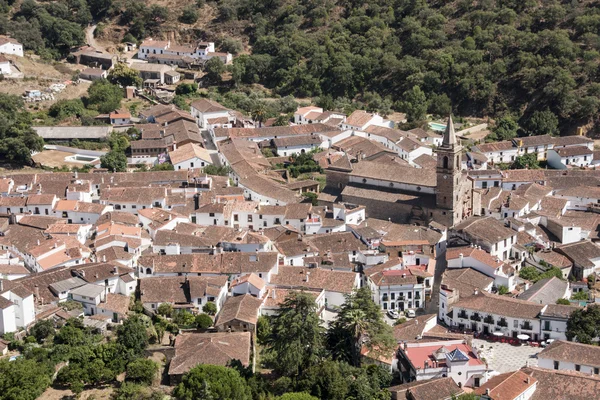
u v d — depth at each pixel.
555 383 186.25
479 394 184.25
